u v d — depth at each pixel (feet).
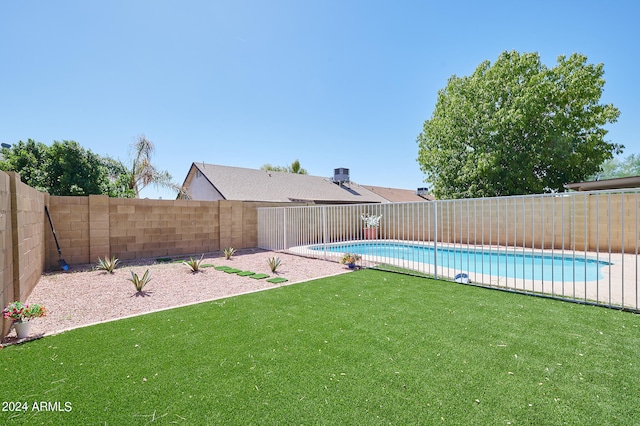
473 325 12.57
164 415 7.08
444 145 57.11
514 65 49.24
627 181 37.42
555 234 35.76
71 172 38.78
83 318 14.33
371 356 9.88
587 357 9.70
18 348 10.80
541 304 15.49
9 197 13.57
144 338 11.60
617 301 15.83
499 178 48.83
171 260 31.35
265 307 15.42
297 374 8.81
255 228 41.65
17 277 14.66
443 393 7.81
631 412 7.03
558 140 46.03
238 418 6.95
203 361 9.68
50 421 6.94
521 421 6.75
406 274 23.71
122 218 30.76
